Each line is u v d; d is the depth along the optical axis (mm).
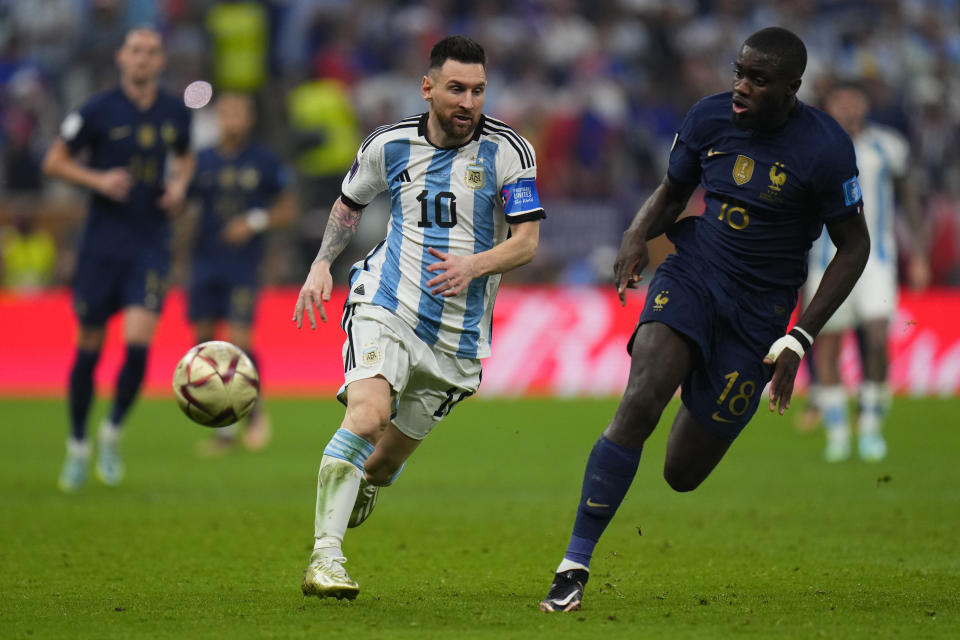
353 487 18938
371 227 65000
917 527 27688
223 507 30719
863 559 23781
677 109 77250
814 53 81000
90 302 34219
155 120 34625
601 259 64750
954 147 74500
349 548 25188
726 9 82688
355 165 20312
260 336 60094
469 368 20609
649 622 17438
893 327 60906
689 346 19156
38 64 71125
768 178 19188
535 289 63906
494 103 73000
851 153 19047
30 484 34812
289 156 68000
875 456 40219
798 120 19219
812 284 40812
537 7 78438
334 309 60969
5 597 19625
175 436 47344
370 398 19094
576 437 46656
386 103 70375
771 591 20359
